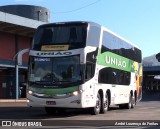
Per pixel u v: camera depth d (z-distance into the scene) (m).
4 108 26.50
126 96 26.03
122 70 24.70
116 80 23.28
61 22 18.50
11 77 39.38
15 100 35.91
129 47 26.77
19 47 40.31
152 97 68.75
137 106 32.09
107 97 21.70
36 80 18.03
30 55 18.48
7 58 38.41
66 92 17.52
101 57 20.09
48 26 18.56
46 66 18.05
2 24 36.53
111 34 22.12
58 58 17.94
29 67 18.38
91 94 18.61
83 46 17.81
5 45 38.31
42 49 18.28
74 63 17.70
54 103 17.62
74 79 17.56
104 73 20.70
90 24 18.48
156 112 23.36
